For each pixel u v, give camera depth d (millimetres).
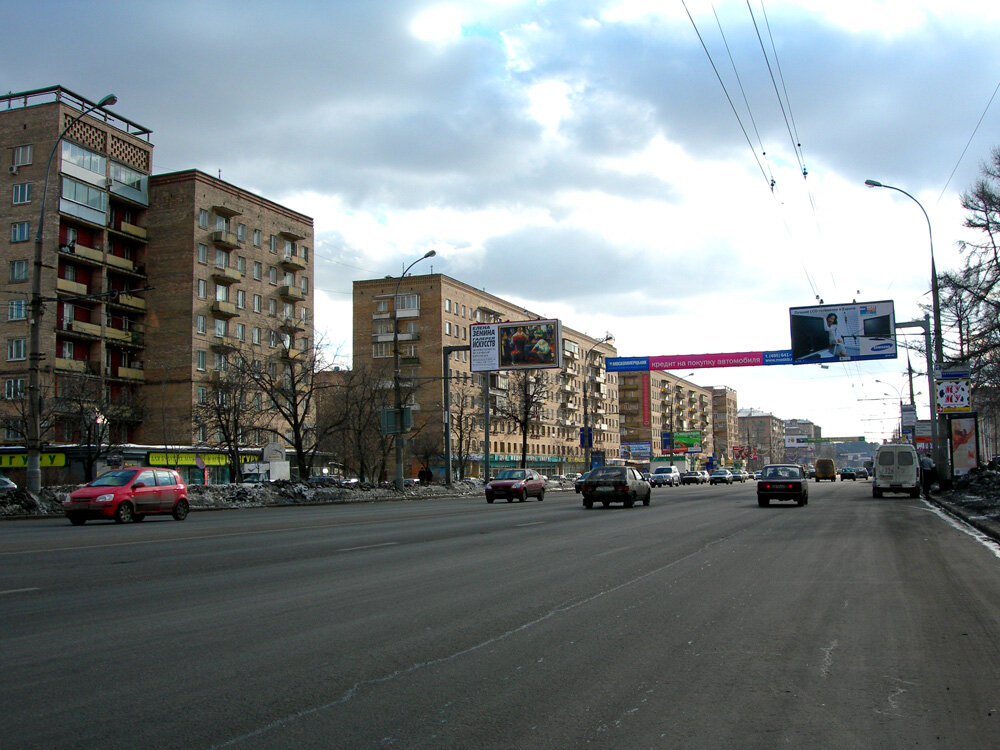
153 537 17906
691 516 25312
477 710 5246
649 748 4594
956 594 9938
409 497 45000
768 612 8680
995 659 6664
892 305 41438
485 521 23359
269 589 10133
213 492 36375
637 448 124812
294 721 5023
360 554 14250
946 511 27234
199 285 63156
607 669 6273
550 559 13508
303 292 75250
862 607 9016
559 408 107562
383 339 87000
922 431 55281
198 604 9031
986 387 46562
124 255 62750
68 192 56500
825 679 6031
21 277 55688
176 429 60906
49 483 50688
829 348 42281
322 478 48625
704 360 46781
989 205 34562
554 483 64500
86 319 58594
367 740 4703
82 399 48188
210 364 63531
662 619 8266
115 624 7906
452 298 88188
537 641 7223
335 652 6773
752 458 176625
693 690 5719
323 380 62531
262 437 64812
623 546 15727
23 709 5238
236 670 6188
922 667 6395
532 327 47562
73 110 57750
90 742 4656
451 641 7207
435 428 83688
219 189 65750
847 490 52062
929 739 4766
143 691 5633
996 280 33688
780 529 19922
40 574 11461
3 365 55219
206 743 4648
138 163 63375
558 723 5000
